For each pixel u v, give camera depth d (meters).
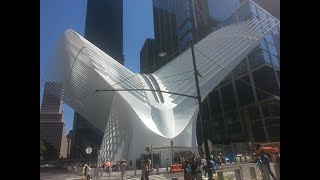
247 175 19.42
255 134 72.06
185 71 57.50
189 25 101.38
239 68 78.19
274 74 70.94
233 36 58.72
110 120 51.59
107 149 49.69
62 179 30.08
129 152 46.91
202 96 52.25
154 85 58.38
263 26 58.84
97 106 56.53
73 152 143.88
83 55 48.84
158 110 51.69
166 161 45.50
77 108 58.53
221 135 85.44
